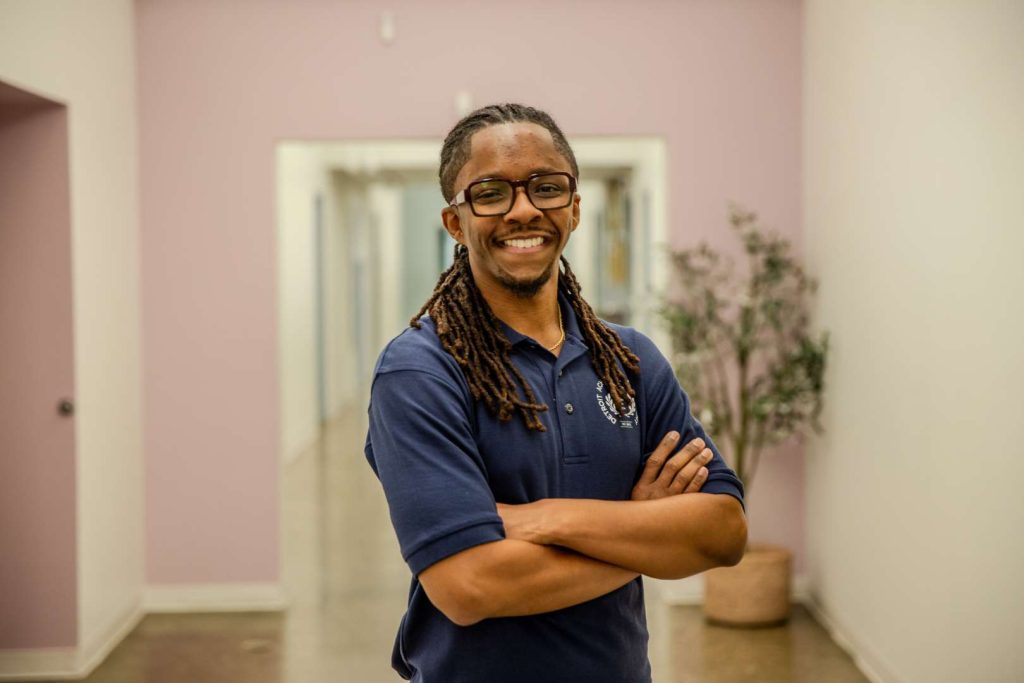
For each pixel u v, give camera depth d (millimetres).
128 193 5062
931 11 3492
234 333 5234
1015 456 2906
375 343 15820
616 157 9352
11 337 4340
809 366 4852
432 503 1492
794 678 4219
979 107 3107
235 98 5184
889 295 3957
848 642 4547
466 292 1639
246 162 5199
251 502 5254
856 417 4402
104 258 4727
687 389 5074
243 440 5246
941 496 3451
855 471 4422
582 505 1563
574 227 1709
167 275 5215
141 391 5211
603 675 1599
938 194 3447
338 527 6992
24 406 4352
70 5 4328
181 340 5230
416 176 12992
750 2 5184
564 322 1702
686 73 5199
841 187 4574
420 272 19859
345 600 5355
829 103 4746
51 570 4375
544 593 1512
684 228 5238
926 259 3564
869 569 4238
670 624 4934
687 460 1695
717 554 1648
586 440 1637
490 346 1621
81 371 4438
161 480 5242
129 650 4656
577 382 1659
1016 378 2895
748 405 5074
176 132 5191
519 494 1584
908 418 3766
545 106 5188
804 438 5234
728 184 5223
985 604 3117
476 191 1581
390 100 5180
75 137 4387
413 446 1520
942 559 3449
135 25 5164
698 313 5230
